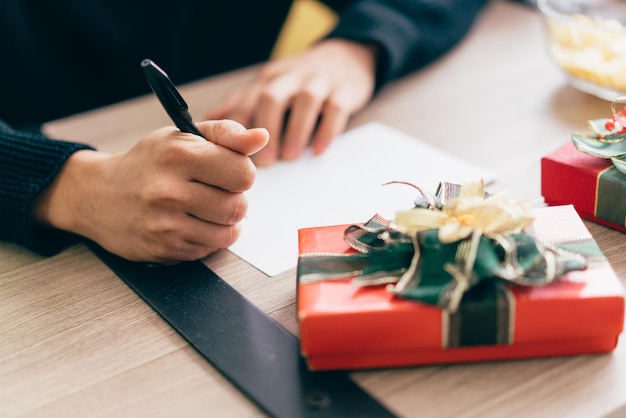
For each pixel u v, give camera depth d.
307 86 0.80
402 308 0.42
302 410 0.41
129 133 0.81
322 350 0.43
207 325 0.50
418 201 0.50
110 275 0.58
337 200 0.64
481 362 0.44
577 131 0.72
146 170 0.56
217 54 1.20
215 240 0.57
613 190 0.54
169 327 0.50
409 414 0.41
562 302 0.42
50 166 0.62
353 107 0.80
